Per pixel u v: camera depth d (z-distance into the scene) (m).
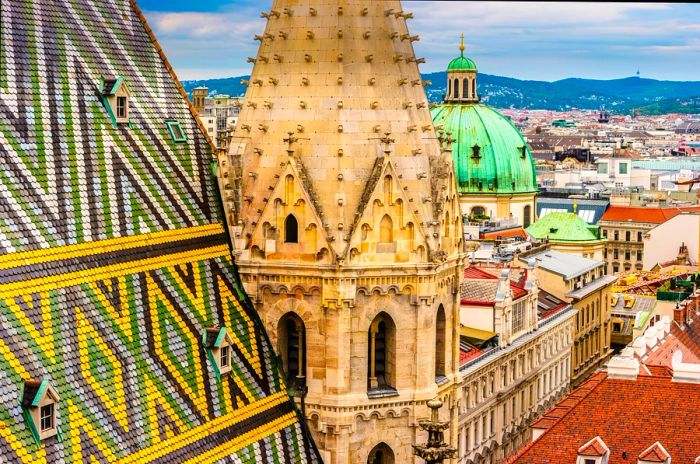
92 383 75.81
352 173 92.56
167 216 89.31
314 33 94.62
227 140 97.00
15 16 83.56
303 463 90.62
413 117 95.94
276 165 94.00
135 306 82.31
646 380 110.31
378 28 95.56
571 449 104.56
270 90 95.38
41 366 72.88
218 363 86.69
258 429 87.75
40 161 80.69
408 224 93.31
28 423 70.12
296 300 93.31
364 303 93.00
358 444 93.88
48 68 84.50
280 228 93.31
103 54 90.19
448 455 78.69
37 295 75.19
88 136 85.50
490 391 176.62
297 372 94.62
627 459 103.75
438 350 99.19
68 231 79.88
